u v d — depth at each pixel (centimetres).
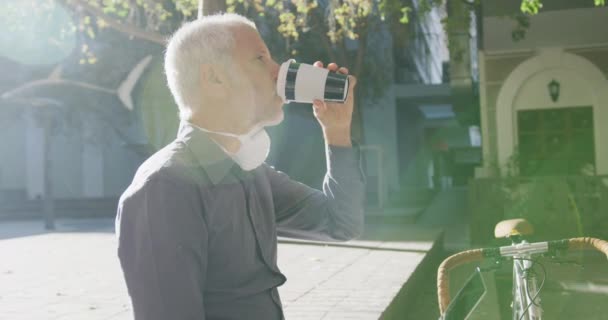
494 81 1443
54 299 563
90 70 1950
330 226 188
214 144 148
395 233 1194
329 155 183
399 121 2881
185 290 133
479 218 1233
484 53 1441
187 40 152
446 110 3394
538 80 1423
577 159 1408
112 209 2781
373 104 2400
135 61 1930
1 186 3425
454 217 1752
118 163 3272
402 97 2753
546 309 634
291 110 2406
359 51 1867
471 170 3547
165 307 132
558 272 802
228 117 153
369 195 2392
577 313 614
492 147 1450
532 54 1418
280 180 192
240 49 153
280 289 584
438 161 3572
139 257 134
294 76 164
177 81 153
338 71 175
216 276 148
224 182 147
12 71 1897
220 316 149
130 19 782
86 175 3241
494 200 1223
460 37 1398
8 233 1780
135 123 2825
